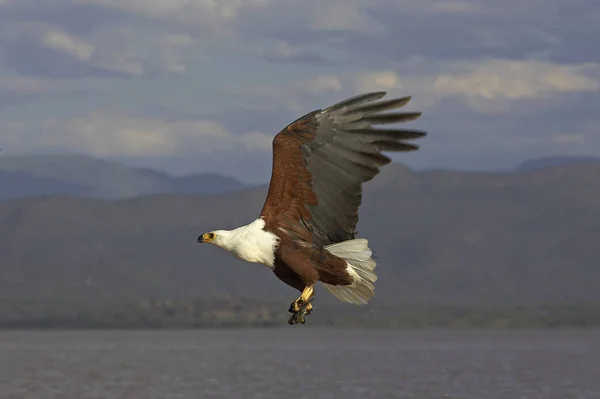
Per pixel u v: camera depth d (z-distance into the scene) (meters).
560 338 94.06
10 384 43.31
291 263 17.16
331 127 17.02
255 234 17.25
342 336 105.38
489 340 90.31
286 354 65.75
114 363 57.12
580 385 42.22
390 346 77.19
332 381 43.91
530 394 39.25
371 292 17.36
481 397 38.22
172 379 45.34
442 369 50.56
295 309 17.05
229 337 103.62
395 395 38.72
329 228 17.33
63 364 56.03
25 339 101.31
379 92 16.78
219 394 39.25
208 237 17.47
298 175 17.22
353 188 17.08
